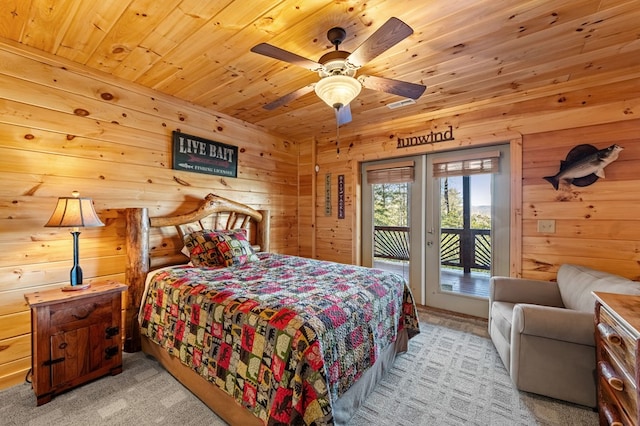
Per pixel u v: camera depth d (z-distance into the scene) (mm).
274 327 1474
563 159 2680
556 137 2715
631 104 2410
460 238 3410
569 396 1808
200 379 1837
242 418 1544
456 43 2006
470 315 3338
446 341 2721
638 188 2381
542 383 1877
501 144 3098
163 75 2535
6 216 2055
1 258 2037
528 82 2650
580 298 2057
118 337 2174
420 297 3686
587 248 2570
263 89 2816
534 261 2811
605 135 2506
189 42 2029
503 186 3100
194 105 3209
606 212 2496
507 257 3076
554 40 1981
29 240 2152
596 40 1984
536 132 2807
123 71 2477
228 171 3578
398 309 2324
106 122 2541
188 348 1911
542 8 1658
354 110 3355
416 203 3711
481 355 2455
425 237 3648
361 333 1771
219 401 1696
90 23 1828
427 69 2379
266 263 2902
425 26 1815
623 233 2430
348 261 4148
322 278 2264
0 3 1632
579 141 2607
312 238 4496
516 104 2906
